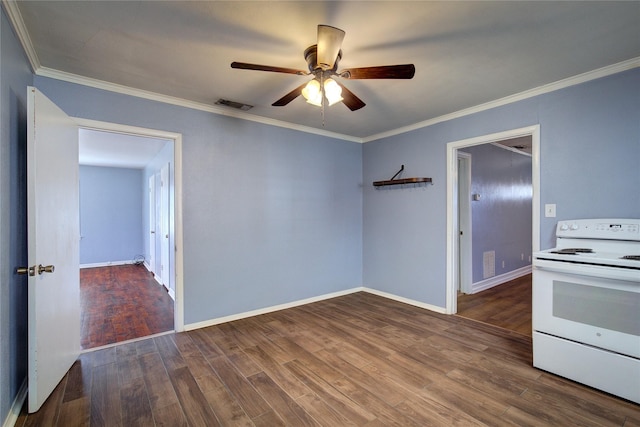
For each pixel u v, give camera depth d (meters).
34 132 1.79
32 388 1.78
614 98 2.32
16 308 1.83
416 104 3.12
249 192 3.48
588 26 1.82
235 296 3.37
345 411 1.82
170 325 3.27
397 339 2.82
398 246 4.07
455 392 2.00
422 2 1.61
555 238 2.62
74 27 1.83
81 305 3.99
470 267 4.39
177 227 3.03
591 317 2.02
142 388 2.06
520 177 5.53
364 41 1.98
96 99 2.59
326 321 3.31
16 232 1.84
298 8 1.66
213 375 2.22
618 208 2.30
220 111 3.26
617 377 1.92
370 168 4.48
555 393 1.98
